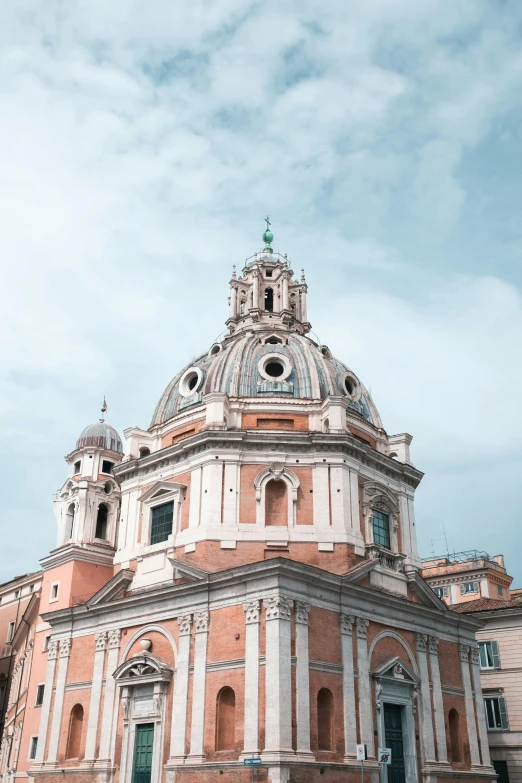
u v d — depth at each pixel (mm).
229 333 57062
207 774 33500
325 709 35094
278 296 58688
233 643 35375
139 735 37906
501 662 52750
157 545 42469
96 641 42000
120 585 42812
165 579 40875
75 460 55031
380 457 45188
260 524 40969
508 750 50750
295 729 32656
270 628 34031
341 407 44250
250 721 32906
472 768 41812
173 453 44062
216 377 47250
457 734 42406
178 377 52062
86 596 50469
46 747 42000
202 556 39844
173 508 43031
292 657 33938
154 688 37531
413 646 41312
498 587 74312
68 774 39656
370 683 37469
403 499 46781
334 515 41375
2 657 68938
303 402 45844
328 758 33719
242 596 35906
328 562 40125
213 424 43438
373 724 36656
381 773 35781
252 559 40000
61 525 53781
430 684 41250
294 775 31531
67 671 43094
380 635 39156
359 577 39594
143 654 38406
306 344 50219
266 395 46312
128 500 46250
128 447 47938
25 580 69125
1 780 56562
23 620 58906
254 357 48375
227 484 41719
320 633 35781
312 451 42844
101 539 53250
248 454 42562
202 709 35156
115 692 39750
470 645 45406
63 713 42000
